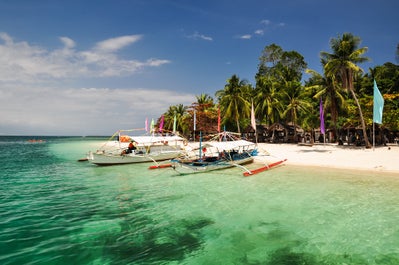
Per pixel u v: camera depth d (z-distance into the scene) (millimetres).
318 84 35344
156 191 13555
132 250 6965
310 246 7199
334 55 30703
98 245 7230
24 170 21250
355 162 20594
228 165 19234
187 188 14180
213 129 53156
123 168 21797
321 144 39125
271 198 11883
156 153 25609
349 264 6254
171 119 69938
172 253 6812
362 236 7797
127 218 9477
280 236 7879
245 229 8430
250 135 51438
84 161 27812
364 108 33719
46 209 10461
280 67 62562
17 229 8312
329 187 13656
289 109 44562
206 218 9469
